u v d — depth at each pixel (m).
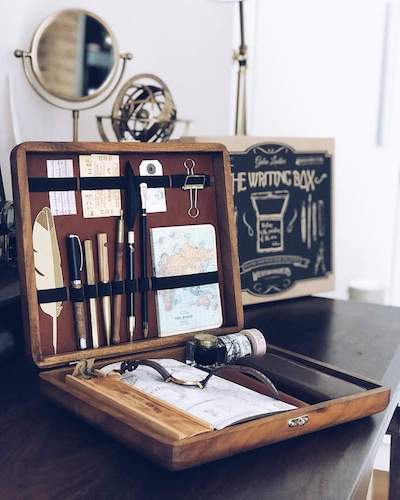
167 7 1.48
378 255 2.08
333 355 1.00
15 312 0.94
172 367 0.82
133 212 0.88
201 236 0.96
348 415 0.72
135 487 0.59
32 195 0.82
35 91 1.24
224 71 1.65
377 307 1.30
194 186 0.95
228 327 0.96
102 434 0.69
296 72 1.92
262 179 1.26
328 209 1.37
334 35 1.92
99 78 1.30
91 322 0.85
